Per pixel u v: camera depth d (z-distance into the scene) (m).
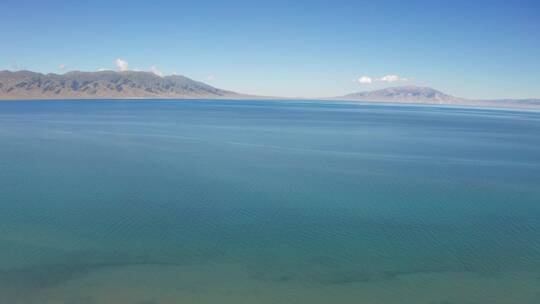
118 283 20.62
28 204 32.41
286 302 19.36
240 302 19.25
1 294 19.42
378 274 22.11
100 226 27.81
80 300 19.06
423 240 26.42
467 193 37.84
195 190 37.00
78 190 36.59
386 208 32.62
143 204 32.66
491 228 28.70
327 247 25.11
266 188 38.16
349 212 31.41
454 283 21.38
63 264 22.48
